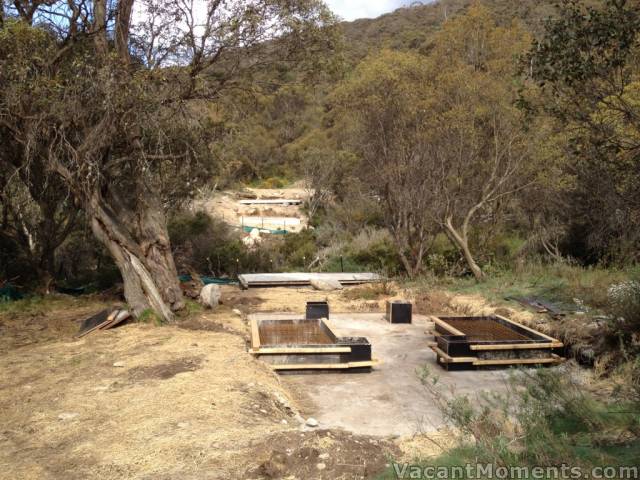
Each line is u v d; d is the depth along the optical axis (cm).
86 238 1773
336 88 1714
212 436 515
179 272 1836
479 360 838
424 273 1634
